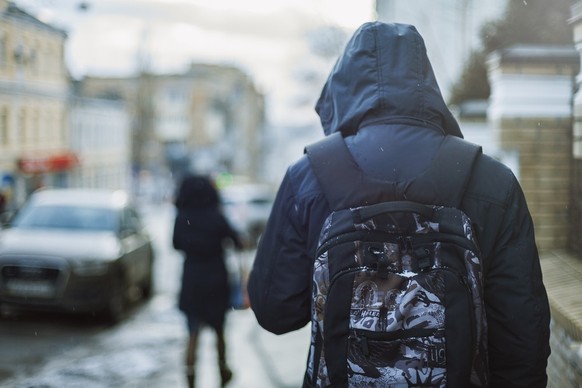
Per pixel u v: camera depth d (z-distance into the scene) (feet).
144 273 33.94
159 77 257.14
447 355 5.29
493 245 5.89
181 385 18.03
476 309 5.50
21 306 26.02
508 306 5.79
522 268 5.84
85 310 26.43
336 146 6.16
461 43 36.45
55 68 28.76
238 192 75.05
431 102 6.31
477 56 35.27
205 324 17.75
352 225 5.60
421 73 6.39
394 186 5.82
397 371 5.28
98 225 30.22
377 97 6.26
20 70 23.56
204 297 17.67
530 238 6.01
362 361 5.33
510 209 5.98
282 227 6.24
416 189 5.82
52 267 25.98
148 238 35.63
